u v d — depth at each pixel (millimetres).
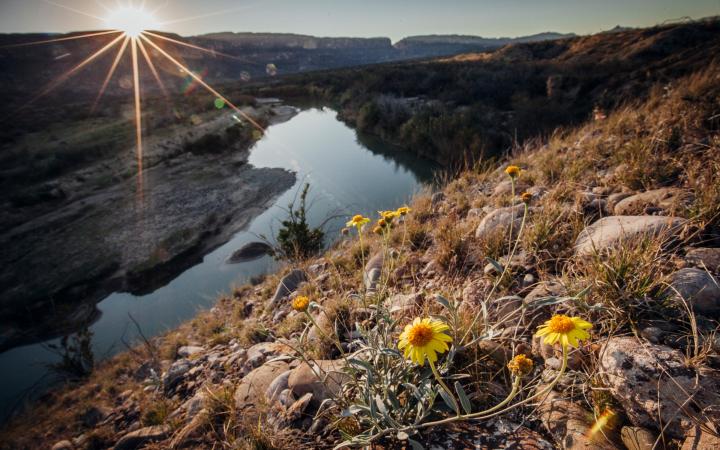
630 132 5031
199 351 4145
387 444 1752
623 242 2311
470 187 5664
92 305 8969
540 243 2812
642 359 1568
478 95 24156
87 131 25156
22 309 9000
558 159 5012
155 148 21547
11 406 5883
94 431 3152
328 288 4195
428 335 1390
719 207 2262
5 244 12031
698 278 1874
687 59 18250
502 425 1695
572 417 1599
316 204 13250
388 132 23500
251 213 13273
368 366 1841
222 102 37344
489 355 2008
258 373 2797
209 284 9281
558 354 1885
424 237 4258
